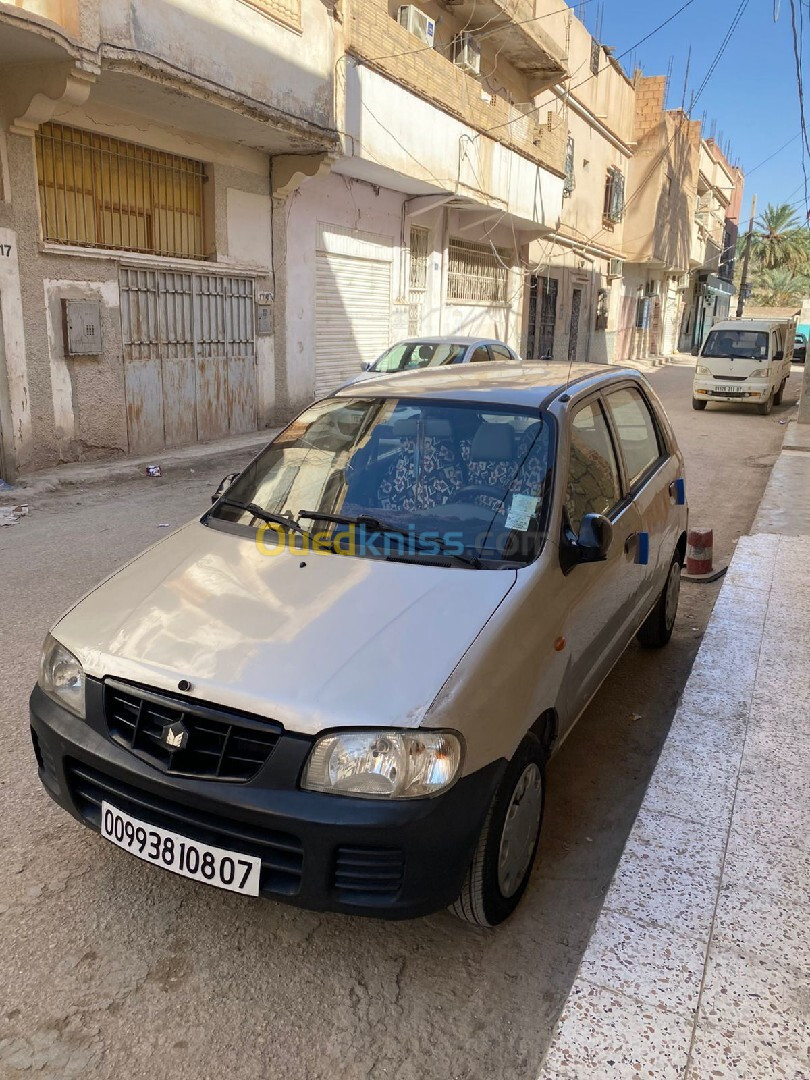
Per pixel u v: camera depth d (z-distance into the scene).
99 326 9.21
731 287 57.84
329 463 3.46
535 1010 2.38
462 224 18.08
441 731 2.24
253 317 11.96
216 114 9.54
